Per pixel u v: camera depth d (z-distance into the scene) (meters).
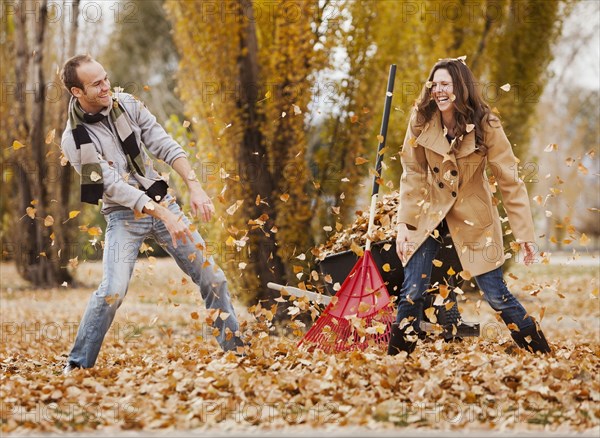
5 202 28.75
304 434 5.38
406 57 18.25
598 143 48.31
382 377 6.56
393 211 8.73
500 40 21.05
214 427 5.68
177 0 16.64
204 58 16.02
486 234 7.46
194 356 8.66
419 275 7.50
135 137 7.89
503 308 7.53
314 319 8.30
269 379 6.64
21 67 26.16
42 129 26.17
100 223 37.00
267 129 15.69
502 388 6.34
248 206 15.67
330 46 15.91
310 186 16.14
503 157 7.51
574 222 47.19
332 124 16.42
